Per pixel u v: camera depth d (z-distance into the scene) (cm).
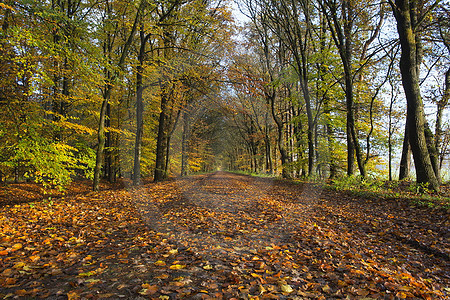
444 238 441
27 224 511
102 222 544
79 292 237
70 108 1501
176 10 1309
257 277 289
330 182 1316
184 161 2478
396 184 1088
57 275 282
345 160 1616
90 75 857
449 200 652
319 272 313
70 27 866
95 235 451
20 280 265
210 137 3534
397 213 627
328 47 1575
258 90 1227
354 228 544
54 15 750
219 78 1230
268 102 2248
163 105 1560
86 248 379
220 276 287
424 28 1075
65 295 234
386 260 374
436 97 1186
